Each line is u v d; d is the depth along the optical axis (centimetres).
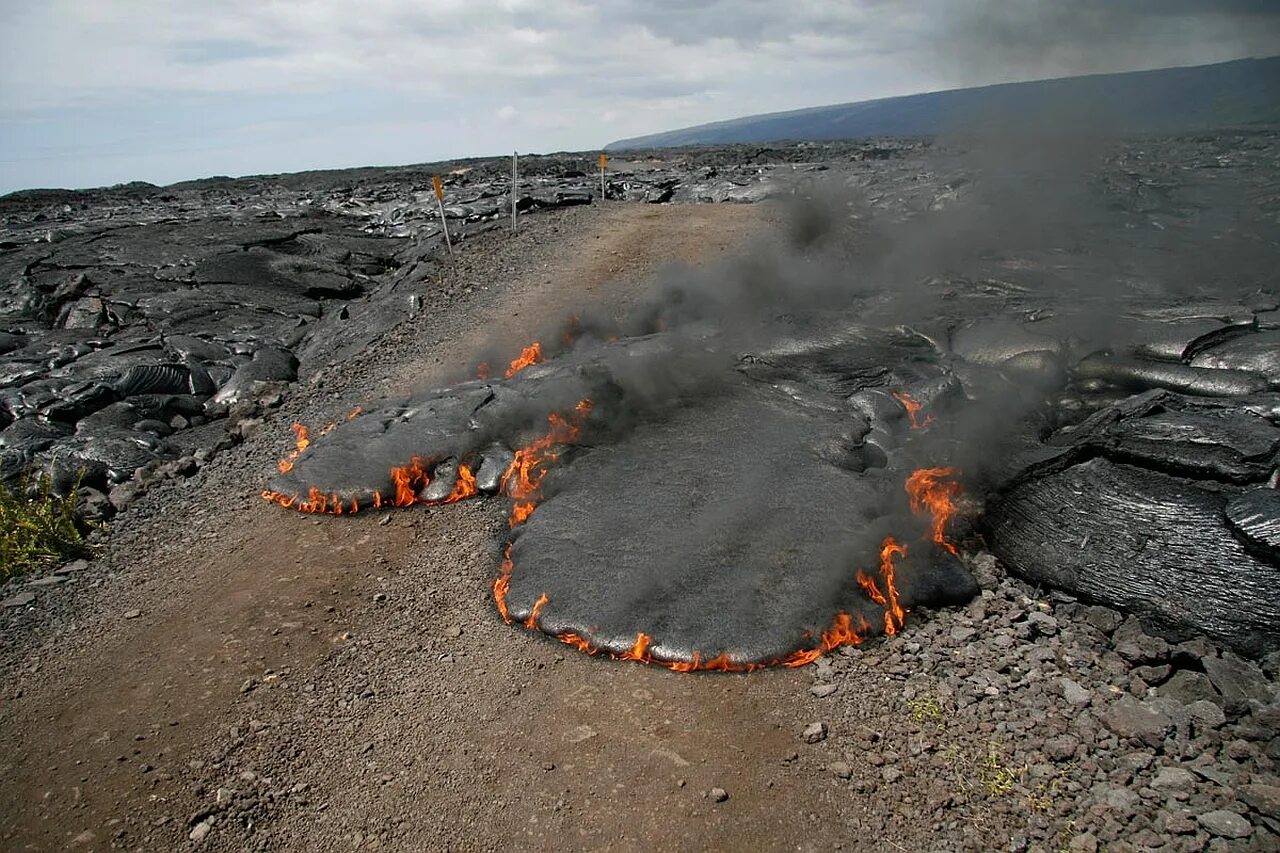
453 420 817
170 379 1191
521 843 409
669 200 2492
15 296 1702
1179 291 945
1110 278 1021
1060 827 394
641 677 513
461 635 571
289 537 716
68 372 1230
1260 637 484
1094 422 647
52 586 676
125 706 526
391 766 465
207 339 1412
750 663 510
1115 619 527
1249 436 573
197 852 421
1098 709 462
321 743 486
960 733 454
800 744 454
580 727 479
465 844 412
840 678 499
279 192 3628
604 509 661
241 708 516
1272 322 770
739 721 473
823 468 669
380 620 595
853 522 606
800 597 545
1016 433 678
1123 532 557
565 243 1755
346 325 1402
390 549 687
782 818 410
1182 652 491
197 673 551
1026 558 584
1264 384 660
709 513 631
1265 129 3431
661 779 438
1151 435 606
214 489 834
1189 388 686
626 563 594
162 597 646
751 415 761
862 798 418
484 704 504
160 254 1841
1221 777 410
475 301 1405
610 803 426
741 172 2828
